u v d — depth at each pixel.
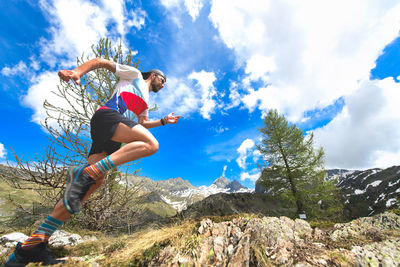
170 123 1.67
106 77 4.57
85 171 0.95
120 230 3.93
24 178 3.05
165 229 1.48
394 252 1.04
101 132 1.12
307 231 1.49
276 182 12.41
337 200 11.34
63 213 0.97
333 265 0.96
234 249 1.08
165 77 1.61
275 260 1.04
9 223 2.74
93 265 1.11
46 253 0.98
